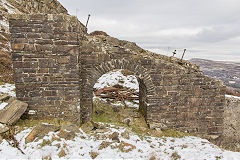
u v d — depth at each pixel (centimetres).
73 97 664
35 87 643
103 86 1602
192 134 829
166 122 809
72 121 678
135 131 743
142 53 815
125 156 499
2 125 525
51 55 629
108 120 862
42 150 468
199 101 813
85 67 725
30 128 583
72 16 616
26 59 621
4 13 1866
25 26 601
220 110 828
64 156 462
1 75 1104
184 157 516
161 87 785
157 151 569
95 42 720
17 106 591
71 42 630
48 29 612
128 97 1270
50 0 3222
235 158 478
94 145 548
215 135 847
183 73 788
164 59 858
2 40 1431
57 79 647
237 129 872
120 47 742
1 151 434
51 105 661
